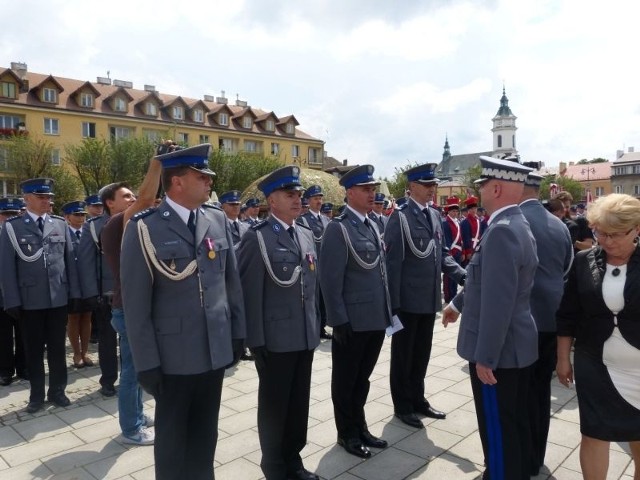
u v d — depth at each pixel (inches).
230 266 116.1
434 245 172.2
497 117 3533.5
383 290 153.8
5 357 224.5
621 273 102.8
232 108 1963.6
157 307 103.7
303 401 133.1
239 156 1387.8
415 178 173.8
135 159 1160.2
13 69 1432.1
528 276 110.6
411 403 169.8
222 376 112.1
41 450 152.9
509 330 109.3
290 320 129.4
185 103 1681.8
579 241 230.8
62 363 192.9
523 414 114.6
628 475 132.2
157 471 103.7
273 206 135.3
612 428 103.1
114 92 1503.4
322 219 342.6
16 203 305.9
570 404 181.9
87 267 203.9
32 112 1347.2
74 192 1133.1
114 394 201.6
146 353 100.0
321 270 148.9
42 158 1107.3
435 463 139.9
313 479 130.2
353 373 148.6
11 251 184.2
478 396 114.3
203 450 111.1
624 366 102.9
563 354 115.3
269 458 127.6
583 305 107.9
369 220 160.4
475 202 383.2
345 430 148.9
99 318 202.4
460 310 139.7
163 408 104.4
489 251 107.3
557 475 133.3
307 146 2022.6
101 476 136.6
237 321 115.8
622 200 98.7
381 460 141.9
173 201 108.3
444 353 250.8
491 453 111.7
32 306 184.5
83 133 1440.7
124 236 103.7
